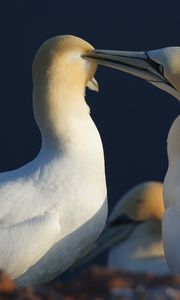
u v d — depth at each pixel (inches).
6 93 1187.3
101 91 1173.1
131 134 1151.6
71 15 1242.6
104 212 648.4
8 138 1149.1
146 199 843.4
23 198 630.5
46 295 503.5
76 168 641.6
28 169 645.3
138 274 512.4
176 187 641.6
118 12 1240.8
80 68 655.8
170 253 626.8
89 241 645.9
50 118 648.4
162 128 1155.3
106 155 1135.0
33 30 1235.2
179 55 677.9
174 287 506.3
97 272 512.1
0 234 621.3
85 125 650.8
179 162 651.5
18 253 620.4
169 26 1234.6
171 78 675.4
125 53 679.1
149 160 1133.7
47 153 647.8
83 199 636.7
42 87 650.8
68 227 633.0
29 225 623.8
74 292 506.3
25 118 1165.1
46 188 635.5
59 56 652.1
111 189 1102.4
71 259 643.5
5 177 644.1
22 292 504.4
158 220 839.7
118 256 842.8
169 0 1243.8
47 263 631.8
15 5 1250.6
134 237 841.5
